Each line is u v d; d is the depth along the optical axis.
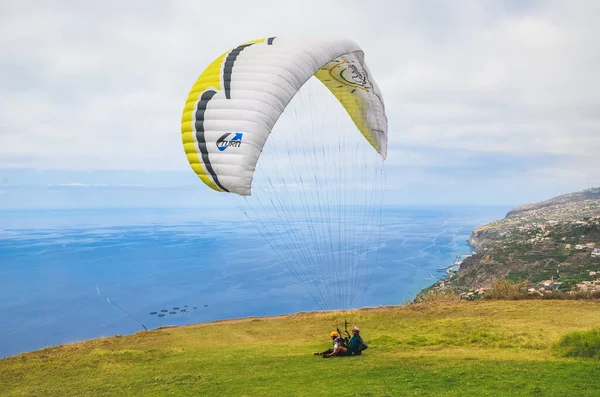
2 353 64.44
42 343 69.31
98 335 73.44
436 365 10.54
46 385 12.51
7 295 108.81
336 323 20.02
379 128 17.73
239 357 14.08
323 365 11.65
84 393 11.23
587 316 18.14
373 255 138.88
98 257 178.25
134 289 113.75
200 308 91.81
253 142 10.52
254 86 11.04
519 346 13.34
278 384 9.91
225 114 10.91
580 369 9.30
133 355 15.41
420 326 17.70
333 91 16.94
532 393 7.70
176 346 17.61
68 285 120.38
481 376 9.07
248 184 10.46
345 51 13.49
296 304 93.25
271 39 13.10
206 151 10.97
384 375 9.81
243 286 114.31
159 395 10.22
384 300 80.06
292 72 11.45
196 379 11.34
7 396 11.74
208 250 195.75
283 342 17.39
